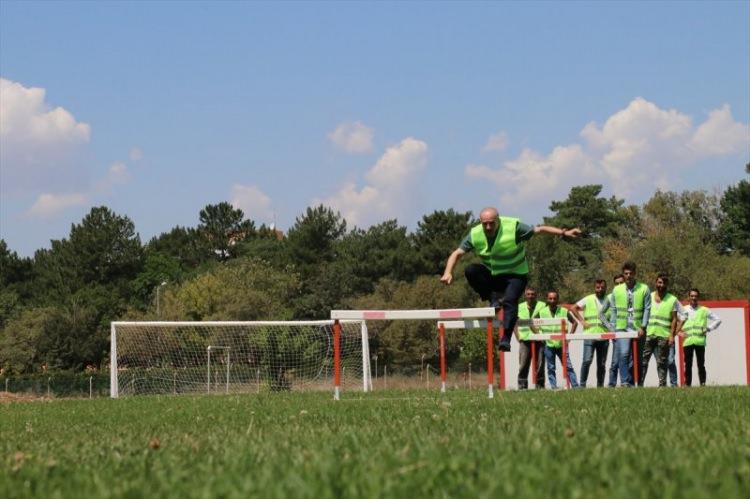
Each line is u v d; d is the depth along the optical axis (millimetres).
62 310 68312
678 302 19281
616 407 9461
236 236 105812
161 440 7363
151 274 94625
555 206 90812
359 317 12508
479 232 12422
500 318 12641
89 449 6832
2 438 8336
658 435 6434
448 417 8484
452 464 4891
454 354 58219
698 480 4285
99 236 94312
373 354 58031
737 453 5344
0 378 40969
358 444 6312
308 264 85062
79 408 13828
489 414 8719
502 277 12547
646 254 57156
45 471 5523
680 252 56500
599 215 87812
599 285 19484
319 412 9945
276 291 69250
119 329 35062
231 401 14047
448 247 82062
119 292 89250
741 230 73250
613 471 4672
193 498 4301
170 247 106562
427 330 57625
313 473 4852
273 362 31625
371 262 81250
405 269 81062
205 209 105562
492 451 5531
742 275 54156
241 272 69500
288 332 32188
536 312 19844
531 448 5613
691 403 9875
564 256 61375
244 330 32156
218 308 62312
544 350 19781
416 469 4910
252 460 5648
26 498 4574
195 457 5984
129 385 31188
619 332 17922
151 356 34719
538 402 10578
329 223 88875
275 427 8164
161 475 5043
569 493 4078
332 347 32938
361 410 10016
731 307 25812
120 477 5148
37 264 98562
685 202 74125
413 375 48000
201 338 33594
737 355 25703
